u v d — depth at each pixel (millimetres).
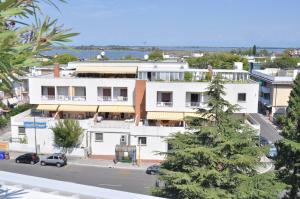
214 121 17641
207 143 17281
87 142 40844
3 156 40375
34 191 5148
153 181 33094
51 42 2834
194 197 15797
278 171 21672
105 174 35375
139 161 39094
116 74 48594
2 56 2691
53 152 41531
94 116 43812
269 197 15539
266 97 67625
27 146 42000
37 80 44500
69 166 38031
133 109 43969
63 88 45250
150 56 119562
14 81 2842
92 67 49438
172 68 47750
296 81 27375
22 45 2770
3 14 2711
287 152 21672
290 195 21516
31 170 36562
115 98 44500
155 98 41906
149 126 39125
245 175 16094
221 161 16031
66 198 4965
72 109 44188
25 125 41969
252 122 40312
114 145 40062
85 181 33031
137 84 43281
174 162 17031
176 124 42625
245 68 103938
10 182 5402
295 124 22156
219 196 15547
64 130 39906
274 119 60062
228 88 40812
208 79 43375
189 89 41281
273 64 108812
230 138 16750
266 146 17406
